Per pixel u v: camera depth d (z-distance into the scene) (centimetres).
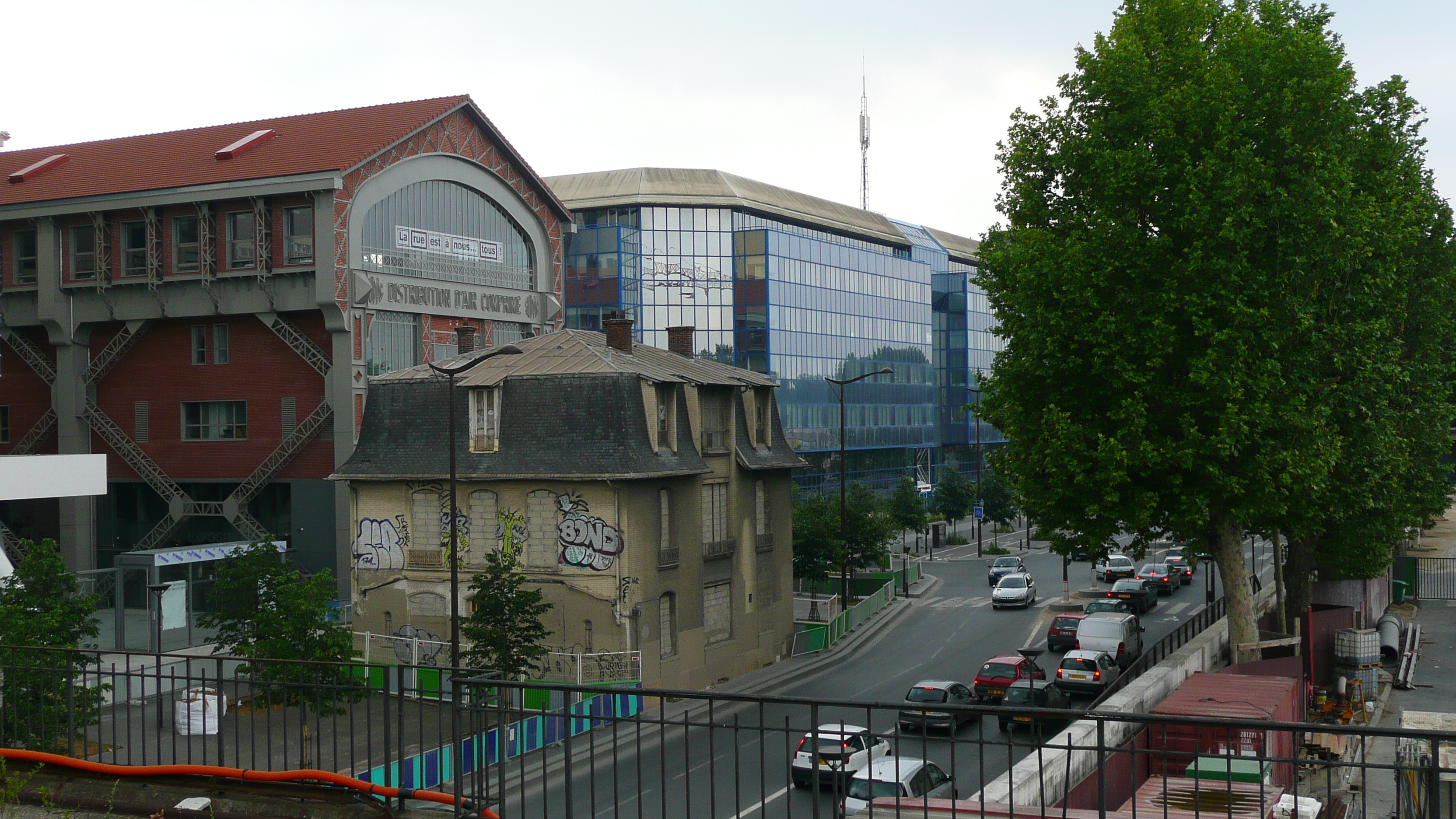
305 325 5203
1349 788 2108
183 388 5447
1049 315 2680
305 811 1123
